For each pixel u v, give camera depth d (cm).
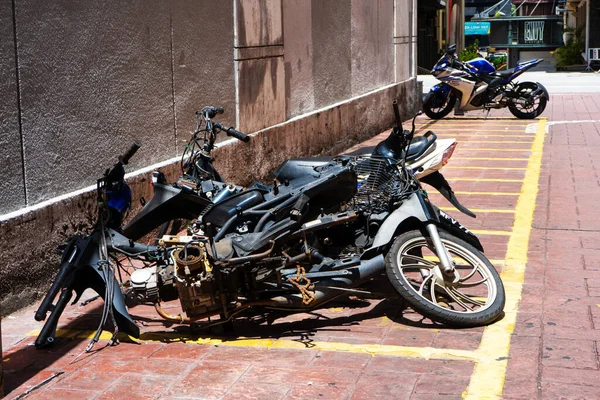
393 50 1638
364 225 537
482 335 472
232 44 888
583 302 528
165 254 500
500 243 688
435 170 630
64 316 541
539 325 487
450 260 493
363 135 1406
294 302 488
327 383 413
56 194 607
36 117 583
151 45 727
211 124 610
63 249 509
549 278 582
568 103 1992
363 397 395
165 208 541
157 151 744
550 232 721
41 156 589
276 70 1007
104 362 454
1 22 544
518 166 1089
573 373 415
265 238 482
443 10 4281
